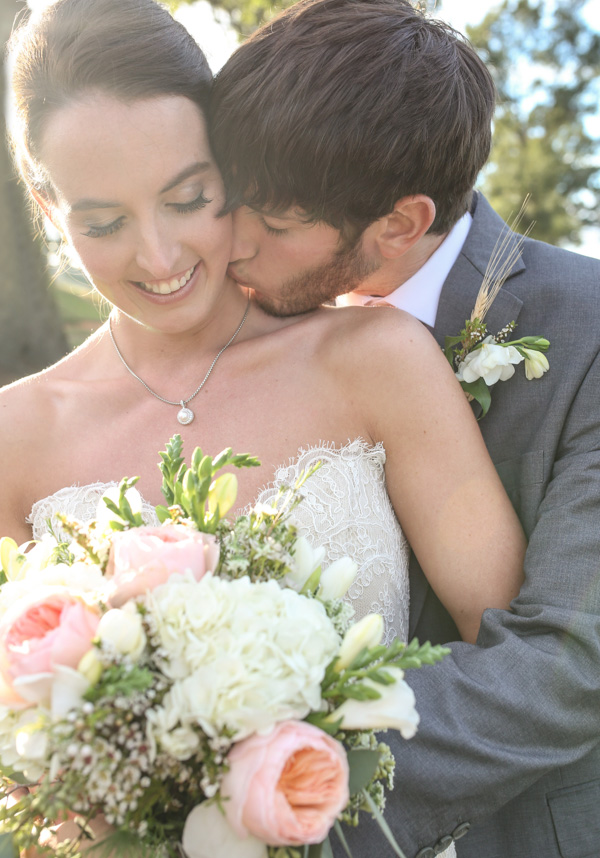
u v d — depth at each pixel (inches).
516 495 73.4
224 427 71.9
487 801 59.9
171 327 67.9
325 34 62.4
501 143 903.7
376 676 43.3
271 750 40.4
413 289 79.6
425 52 65.0
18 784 52.7
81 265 65.1
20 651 40.7
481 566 67.6
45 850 46.5
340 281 72.1
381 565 69.4
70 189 58.9
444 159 66.9
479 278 77.7
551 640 62.8
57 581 46.4
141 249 61.3
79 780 39.8
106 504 50.6
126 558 45.1
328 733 44.3
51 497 72.1
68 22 57.6
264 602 43.2
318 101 60.5
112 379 76.1
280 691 40.9
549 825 68.9
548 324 73.4
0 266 350.0
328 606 48.8
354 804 47.6
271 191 63.4
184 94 60.0
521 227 869.2
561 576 64.5
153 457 72.0
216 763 40.9
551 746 60.9
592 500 66.2
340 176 62.9
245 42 64.2
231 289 76.0
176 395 73.8
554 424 70.9
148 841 44.3
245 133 61.2
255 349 74.4
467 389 72.7
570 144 909.8
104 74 56.4
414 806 59.3
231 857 42.3
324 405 71.6
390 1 68.9
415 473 69.9
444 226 74.4
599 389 70.2
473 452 68.7
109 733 39.8
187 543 45.3
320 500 68.1
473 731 60.0
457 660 64.2
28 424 74.7
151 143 57.7
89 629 41.8
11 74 63.7
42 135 58.2
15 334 353.7
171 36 60.4
